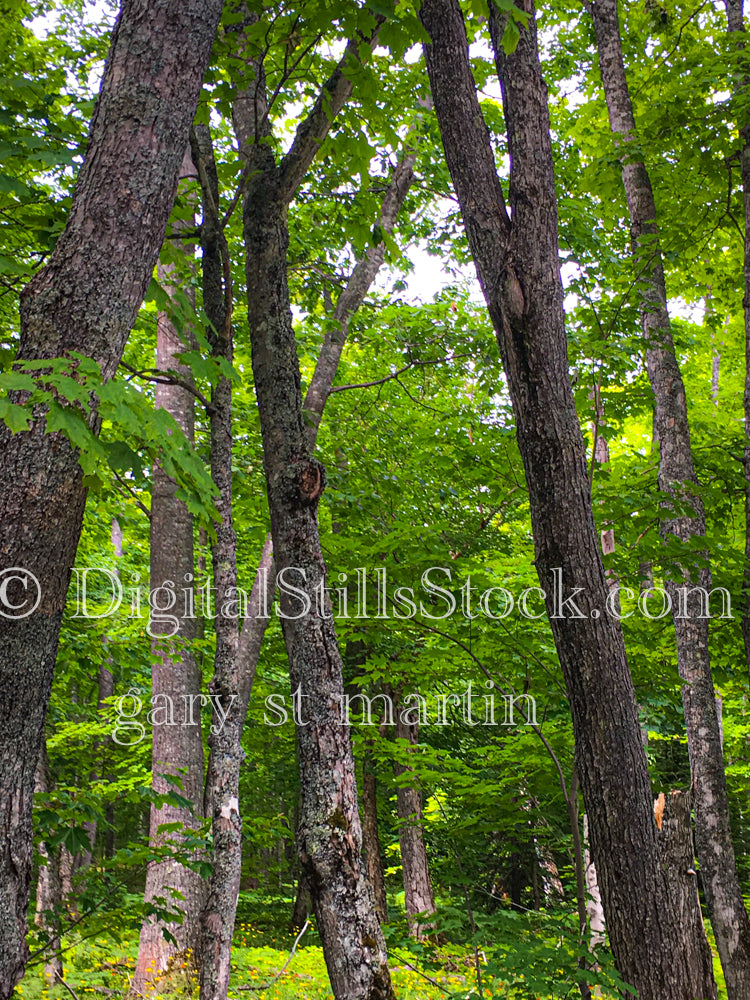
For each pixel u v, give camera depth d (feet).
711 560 24.02
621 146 26.55
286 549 13.14
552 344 14.34
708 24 31.14
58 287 7.60
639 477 24.49
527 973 12.86
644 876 13.01
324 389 25.73
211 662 35.24
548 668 19.17
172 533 26.96
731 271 33.06
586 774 13.56
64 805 13.35
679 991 12.66
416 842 36.88
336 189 28.45
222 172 15.25
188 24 8.68
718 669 26.86
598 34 28.68
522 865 20.98
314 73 15.11
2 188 10.39
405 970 21.38
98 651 30.30
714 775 21.94
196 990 21.76
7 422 6.00
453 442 23.38
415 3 12.45
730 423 37.01
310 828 11.88
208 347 11.85
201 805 25.09
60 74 16.20
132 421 6.76
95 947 25.14
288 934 42.68
